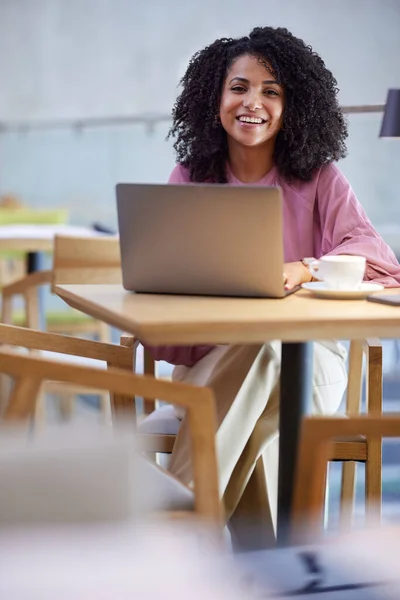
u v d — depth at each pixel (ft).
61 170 24.68
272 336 5.81
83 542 4.42
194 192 6.79
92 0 24.80
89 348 7.45
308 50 8.93
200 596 4.08
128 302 6.68
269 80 8.70
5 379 13.15
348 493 8.44
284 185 8.89
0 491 4.73
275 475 8.07
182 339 5.71
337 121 8.94
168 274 7.06
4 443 4.77
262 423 7.79
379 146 21.59
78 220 24.85
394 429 4.90
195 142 9.20
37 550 4.34
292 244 8.75
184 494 5.82
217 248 6.86
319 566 4.51
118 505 4.80
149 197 6.92
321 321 5.86
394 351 16.84
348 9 24.20
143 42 25.00
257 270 6.81
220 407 7.32
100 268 9.95
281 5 24.47
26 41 24.84
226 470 7.31
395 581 4.40
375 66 24.34
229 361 7.38
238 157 9.04
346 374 8.51
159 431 7.91
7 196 24.18
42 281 13.02
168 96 25.17
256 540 7.98
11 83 24.89
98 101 25.08
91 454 4.79
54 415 16.75
